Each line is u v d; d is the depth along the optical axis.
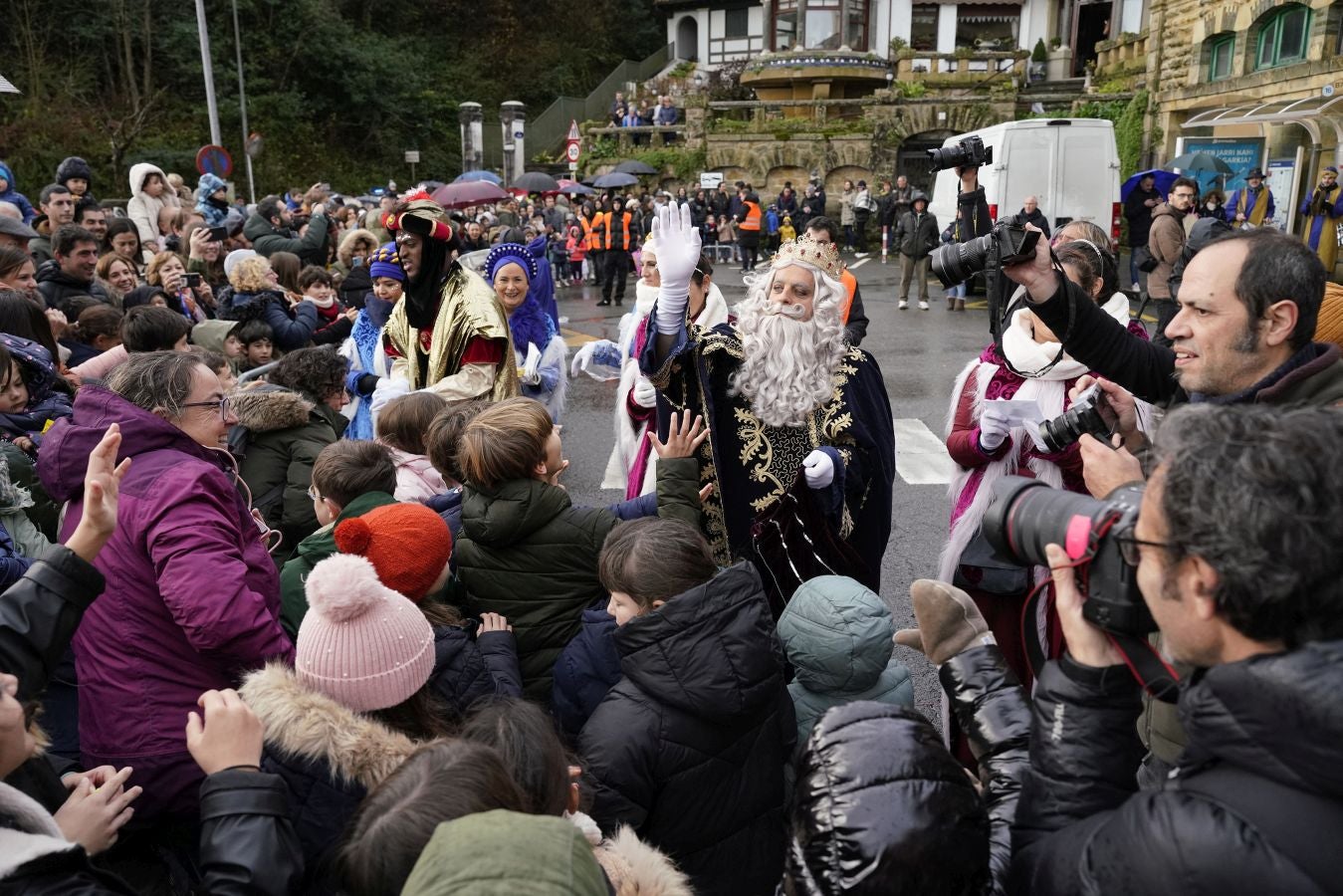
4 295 3.75
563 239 20.00
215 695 1.73
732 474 2.95
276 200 12.55
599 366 5.57
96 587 1.91
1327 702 0.90
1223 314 1.82
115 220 7.21
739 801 2.06
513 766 1.63
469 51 44.38
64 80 28.45
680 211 2.83
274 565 2.56
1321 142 14.01
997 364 2.91
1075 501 1.33
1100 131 14.20
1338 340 2.09
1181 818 0.99
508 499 2.54
